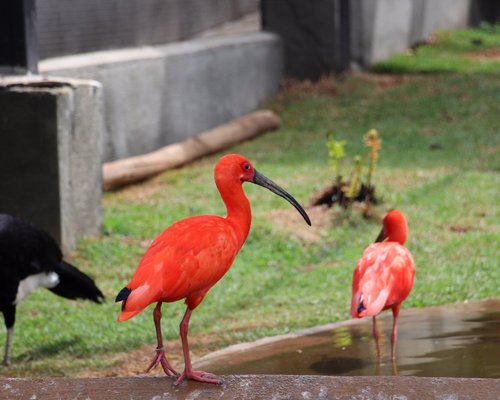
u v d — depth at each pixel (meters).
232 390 6.08
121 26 18.44
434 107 21.75
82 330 10.64
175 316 11.13
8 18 14.16
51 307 11.47
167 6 19.94
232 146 19.62
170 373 6.87
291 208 14.84
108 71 17.27
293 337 9.80
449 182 16.09
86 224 13.51
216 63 20.75
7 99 12.70
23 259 9.75
